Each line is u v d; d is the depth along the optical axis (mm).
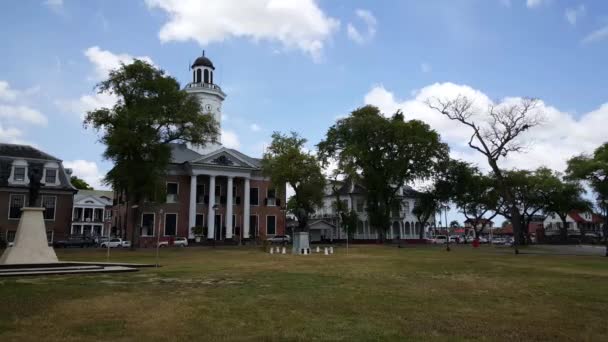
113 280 15094
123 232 57812
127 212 54781
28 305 9891
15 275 16297
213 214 57281
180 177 58188
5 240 45125
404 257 30453
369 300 11086
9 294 11445
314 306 10125
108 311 9297
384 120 59312
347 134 61000
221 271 18750
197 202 58969
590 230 105938
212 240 55344
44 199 49312
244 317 8805
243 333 7496
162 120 40062
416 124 59188
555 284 14984
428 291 12945
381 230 62688
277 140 50781
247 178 60844
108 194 96562
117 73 38906
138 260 26312
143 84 39094
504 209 73250
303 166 50281
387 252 38188
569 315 9461
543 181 72125
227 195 59094
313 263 24109
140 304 10148
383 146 60125
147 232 55250
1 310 9312
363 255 32969
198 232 55406
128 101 39969
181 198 57719
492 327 8172
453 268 21266
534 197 73000
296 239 36375
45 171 49938
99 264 20047
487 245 64250
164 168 41094
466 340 7176
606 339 7441
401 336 7375
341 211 63594
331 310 9648
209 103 65312
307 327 7969
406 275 17750
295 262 24875
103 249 43469
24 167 48656
